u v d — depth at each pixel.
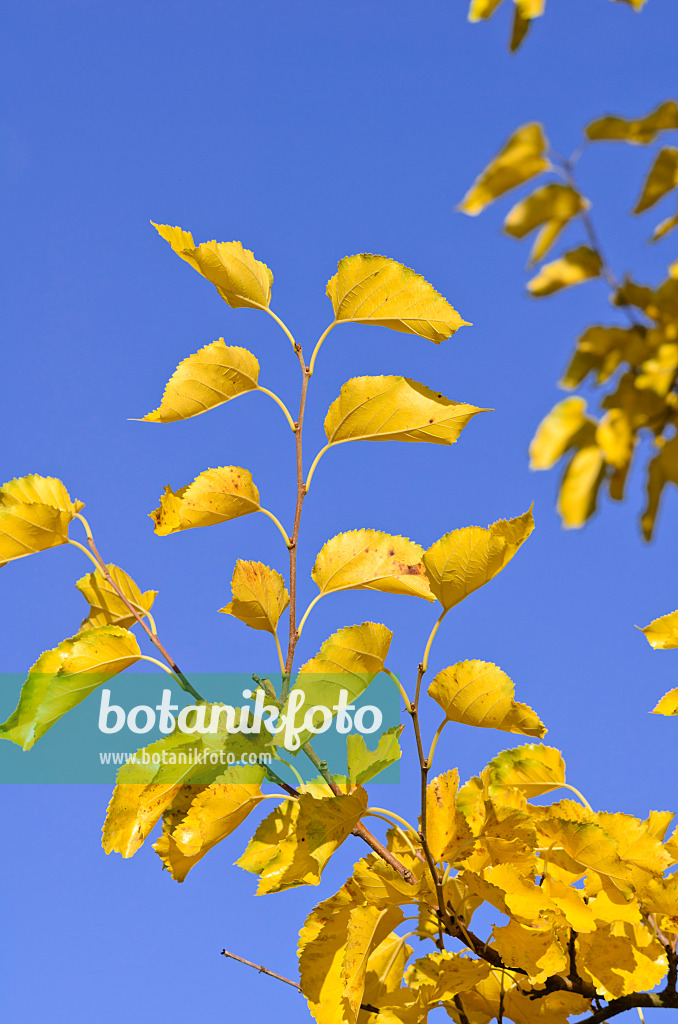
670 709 1.61
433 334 1.57
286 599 1.56
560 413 1.28
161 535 1.57
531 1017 1.55
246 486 1.56
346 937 1.50
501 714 1.49
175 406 1.55
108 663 1.53
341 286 1.57
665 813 1.59
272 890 1.47
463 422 1.55
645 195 1.26
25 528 1.54
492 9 1.29
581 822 1.51
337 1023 1.48
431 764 1.50
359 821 1.52
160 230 1.54
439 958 1.52
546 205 1.24
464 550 1.48
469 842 1.50
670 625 1.62
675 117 1.20
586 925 1.51
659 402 1.25
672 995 1.52
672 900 1.53
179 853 1.50
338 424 1.57
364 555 1.56
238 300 1.56
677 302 1.26
